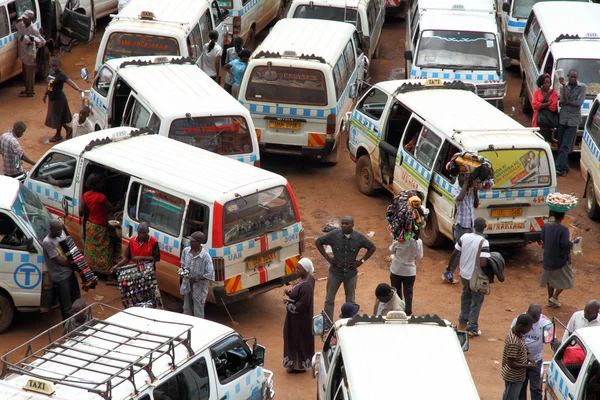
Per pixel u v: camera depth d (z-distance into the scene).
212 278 14.16
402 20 36.72
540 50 25.41
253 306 16.44
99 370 9.72
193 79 20.06
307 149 21.38
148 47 22.92
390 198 21.70
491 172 16.66
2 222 14.48
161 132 17.88
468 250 14.91
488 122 18.39
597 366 10.87
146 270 14.38
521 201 17.53
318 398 11.80
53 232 14.23
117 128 17.88
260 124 21.45
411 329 10.44
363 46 25.30
